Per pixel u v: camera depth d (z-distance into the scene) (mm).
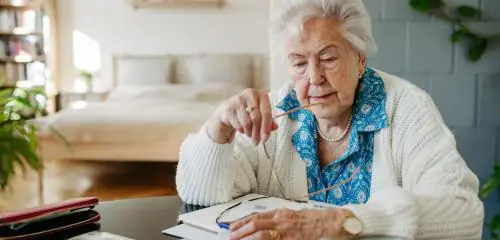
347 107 1115
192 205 1109
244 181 1171
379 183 1108
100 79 6066
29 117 831
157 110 4348
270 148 1239
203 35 5879
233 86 5504
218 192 1087
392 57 1881
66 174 4391
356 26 1051
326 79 1054
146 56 5957
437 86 1882
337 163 1166
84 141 3896
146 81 5703
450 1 1833
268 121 972
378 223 822
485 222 1951
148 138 3914
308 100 1095
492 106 1870
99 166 4695
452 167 1009
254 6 5754
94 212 984
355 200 1136
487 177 1903
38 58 5809
